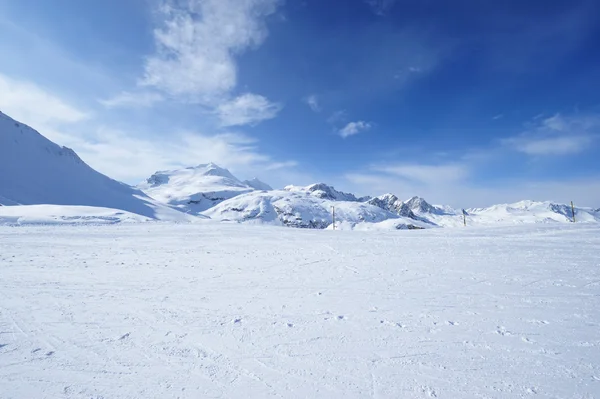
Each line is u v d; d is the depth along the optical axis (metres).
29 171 142.38
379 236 20.12
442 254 13.26
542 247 14.27
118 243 17.17
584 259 11.52
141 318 6.28
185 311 6.67
